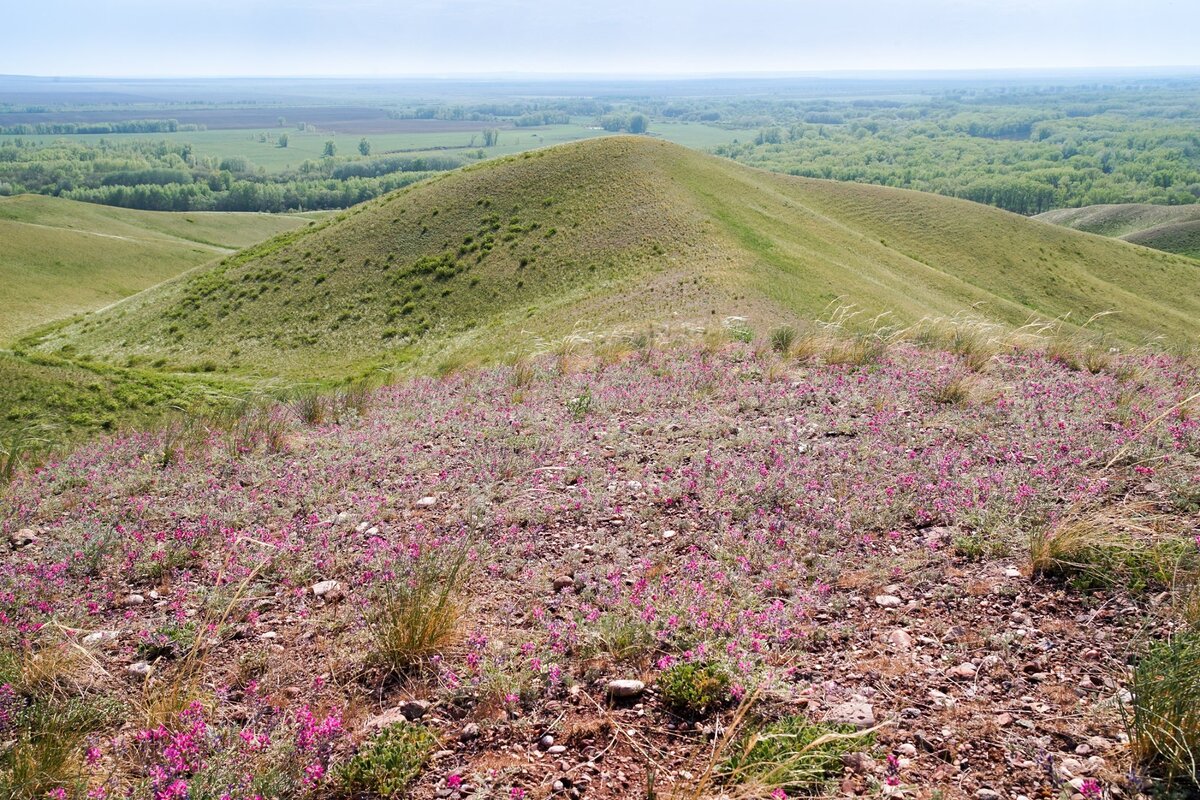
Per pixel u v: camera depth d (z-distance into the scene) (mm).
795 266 53000
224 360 51531
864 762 3367
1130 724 3350
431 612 4637
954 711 3723
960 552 5270
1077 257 87562
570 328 43156
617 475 7180
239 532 6465
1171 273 88375
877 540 5535
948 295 66000
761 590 4910
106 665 4688
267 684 4402
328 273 61000
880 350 11031
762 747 3412
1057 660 4023
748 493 6348
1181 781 3129
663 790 3336
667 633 4473
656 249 55938
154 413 25266
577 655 4402
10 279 79625
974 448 6777
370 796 3463
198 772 3533
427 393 11812
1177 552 4656
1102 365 9688
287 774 3572
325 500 7176
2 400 24031
